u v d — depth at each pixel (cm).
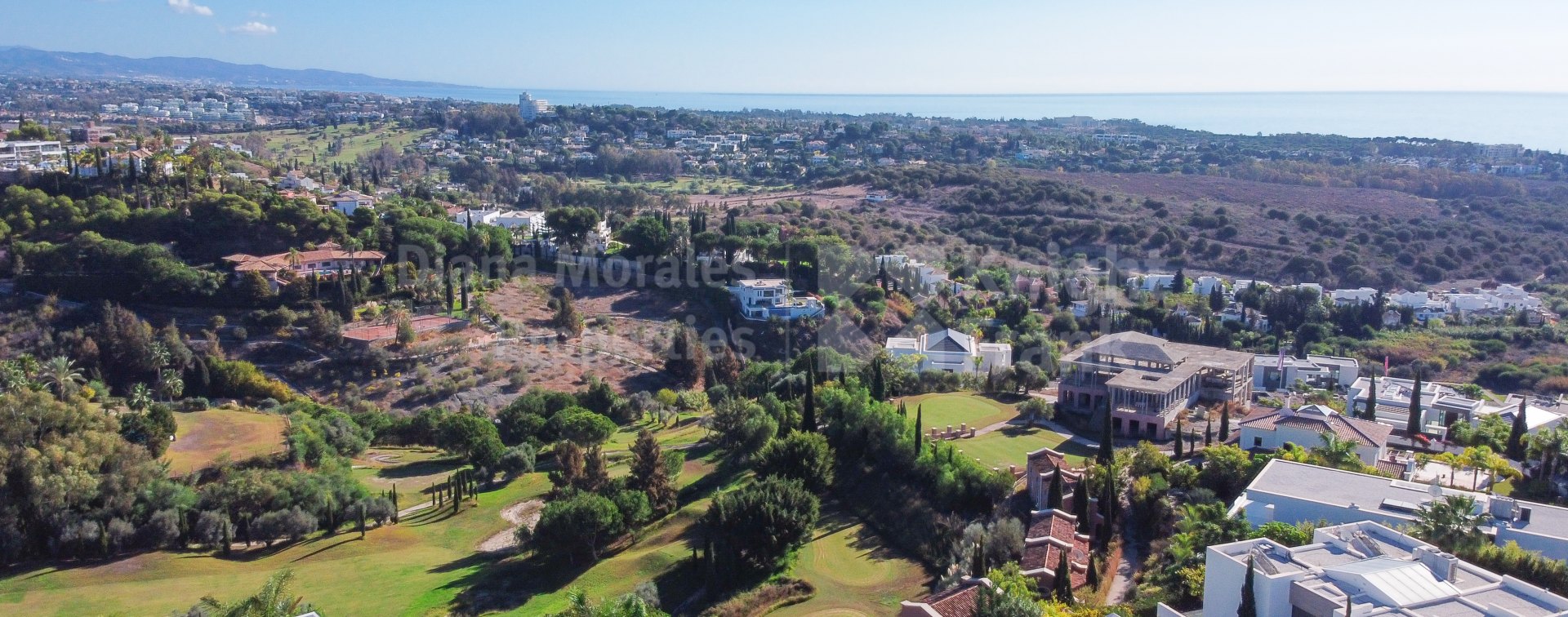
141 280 16488
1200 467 9731
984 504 9375
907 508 9600
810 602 8144
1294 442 10319
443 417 13950
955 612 6575
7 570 8825
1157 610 6219
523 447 12538
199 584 8619
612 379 16700
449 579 8938
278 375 15600
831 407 11600
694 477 11369
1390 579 5612
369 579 8919
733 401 12181
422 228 19525
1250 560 5778
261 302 16825
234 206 18425
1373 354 18775
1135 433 12100
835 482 10500
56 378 12581
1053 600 7056
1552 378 17038
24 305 15975
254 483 10138
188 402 13912
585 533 8962
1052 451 10250
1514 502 7375
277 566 9231
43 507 9150
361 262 18262
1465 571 5950
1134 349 13212
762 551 8544
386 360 15975
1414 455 10150
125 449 10012
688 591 8462
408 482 12194
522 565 9181
